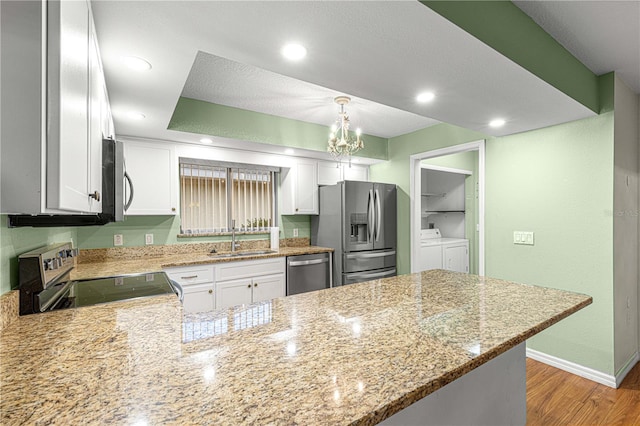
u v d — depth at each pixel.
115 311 1.32
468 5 1.35
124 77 1.73
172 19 1.24
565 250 2.57
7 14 0.73
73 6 0.88
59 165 0.76
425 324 1.12
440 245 4.89
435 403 1.16
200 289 2.97
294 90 2.70
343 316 1.22
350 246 3.76
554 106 2.21
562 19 1.76
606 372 2.37
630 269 2.63
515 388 1.60
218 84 2.57
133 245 3.15
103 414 0.60
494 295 1.53
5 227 1.22
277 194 4.10
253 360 0.84
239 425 0.57
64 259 1.74
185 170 3.46
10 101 0.72
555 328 2.65
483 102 2.13
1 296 1.16
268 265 3.37
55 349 0.92
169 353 0.89
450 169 4.98
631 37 1.93
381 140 4.26
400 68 1.65
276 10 1.18
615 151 2.36
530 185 2.79
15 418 0.59
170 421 0.58
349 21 1.25
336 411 0.61
